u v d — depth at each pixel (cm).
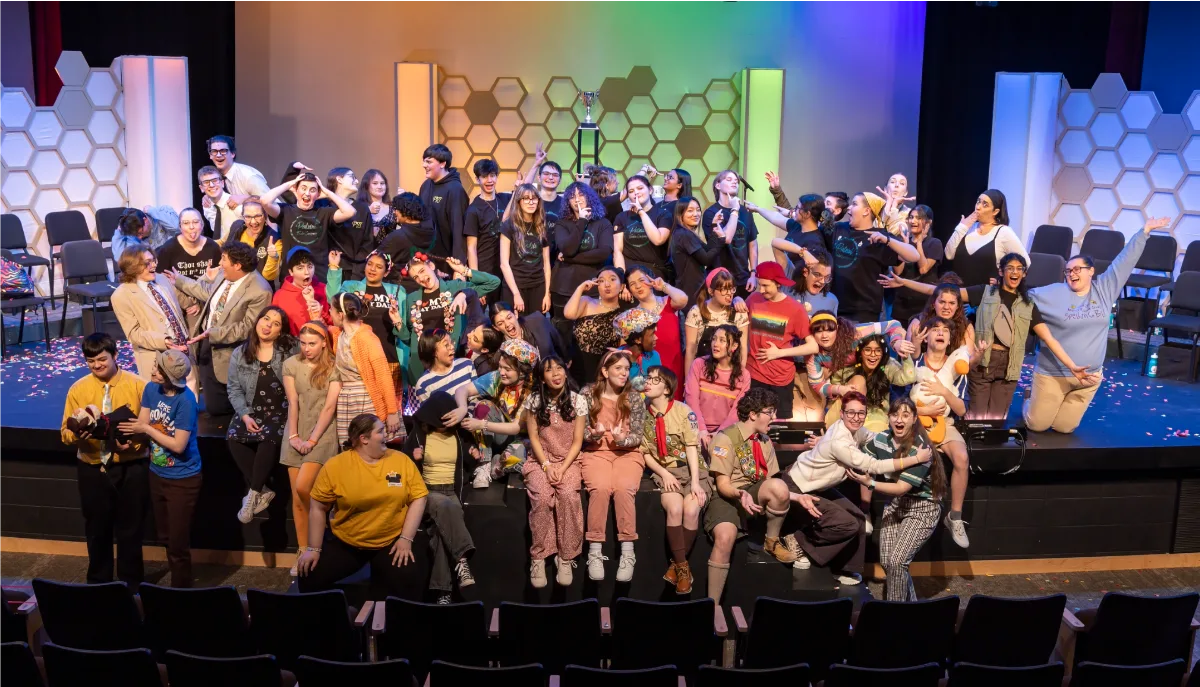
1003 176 1021
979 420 647
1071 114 1017
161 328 624
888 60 1127
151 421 554
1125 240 966
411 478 532
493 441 600
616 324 633
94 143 1024
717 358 598
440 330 579
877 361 605
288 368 574
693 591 567
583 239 729
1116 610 456
